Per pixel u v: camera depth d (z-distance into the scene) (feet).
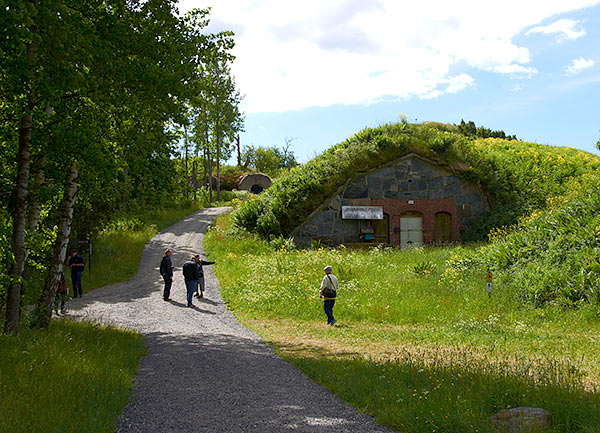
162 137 38.19
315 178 98.22
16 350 24.44
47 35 25.38
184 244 106.22
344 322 47.39
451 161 97.55
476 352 32.91
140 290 66.69
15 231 31.12
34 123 32.40
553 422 16.71
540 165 114.01
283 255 80.02
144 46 33.68
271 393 23.03
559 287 47.16
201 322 47.34
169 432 17.75
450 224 97.35
